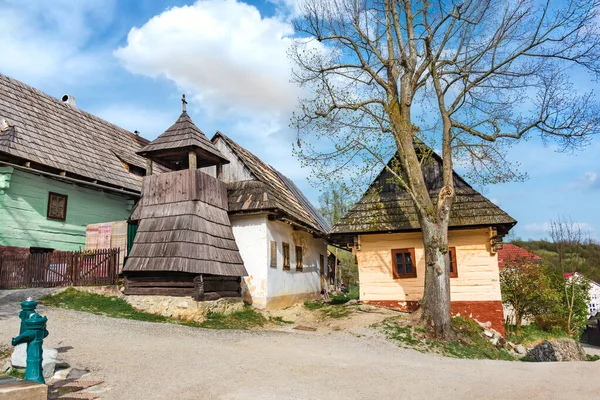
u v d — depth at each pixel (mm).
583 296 21000
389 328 12547
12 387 4723
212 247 14102
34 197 14719
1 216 13641
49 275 13742
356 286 39344
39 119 16578
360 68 14203
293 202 21578
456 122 13625
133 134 23047
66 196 15922
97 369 7066
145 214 14570
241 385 6523
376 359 9266
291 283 18766
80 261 13906
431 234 12609
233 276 14969
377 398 6227
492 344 13180
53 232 15266
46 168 14758
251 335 11219
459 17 12695
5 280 13195
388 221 16016
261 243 16422
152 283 13383
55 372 6762
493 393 6824
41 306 11609
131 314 12430
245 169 18266
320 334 12211
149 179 15070
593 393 6965
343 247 21094
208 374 7055
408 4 13859
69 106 19484
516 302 17406
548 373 8781
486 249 15367
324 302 20031
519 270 18203
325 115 13930
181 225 13711
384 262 16422
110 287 13734
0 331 8781
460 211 15391
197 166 17922
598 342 32656
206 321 12812
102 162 17844
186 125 15664
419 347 11117
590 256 33469
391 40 14367
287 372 7457
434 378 7676
